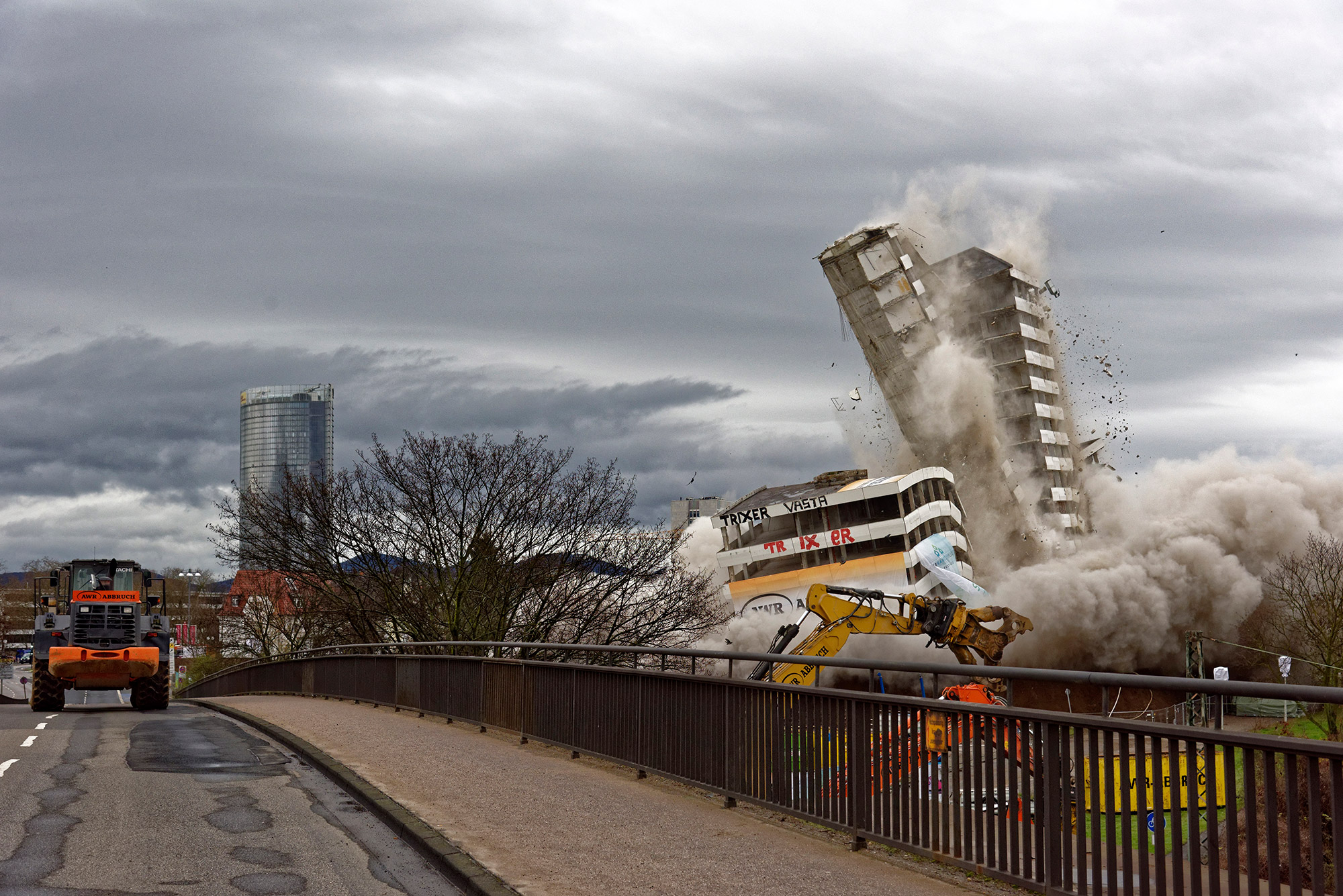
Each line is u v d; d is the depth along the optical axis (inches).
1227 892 200.4
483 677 632.4
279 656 1358.3
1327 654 1920.5
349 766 464.1
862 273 2011.6
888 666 299.7
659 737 426.3
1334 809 181.9
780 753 348.5
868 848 306.0
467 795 390.0
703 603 1381.6
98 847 321.7
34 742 595.5
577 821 343.9
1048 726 246.8
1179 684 209.9
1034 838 250.2
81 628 1039.6
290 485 1347.2
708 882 267.9
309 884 283.3
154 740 614.9
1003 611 988.6
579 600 1261.1
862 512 1796.3
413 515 1234.0
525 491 1243.8
